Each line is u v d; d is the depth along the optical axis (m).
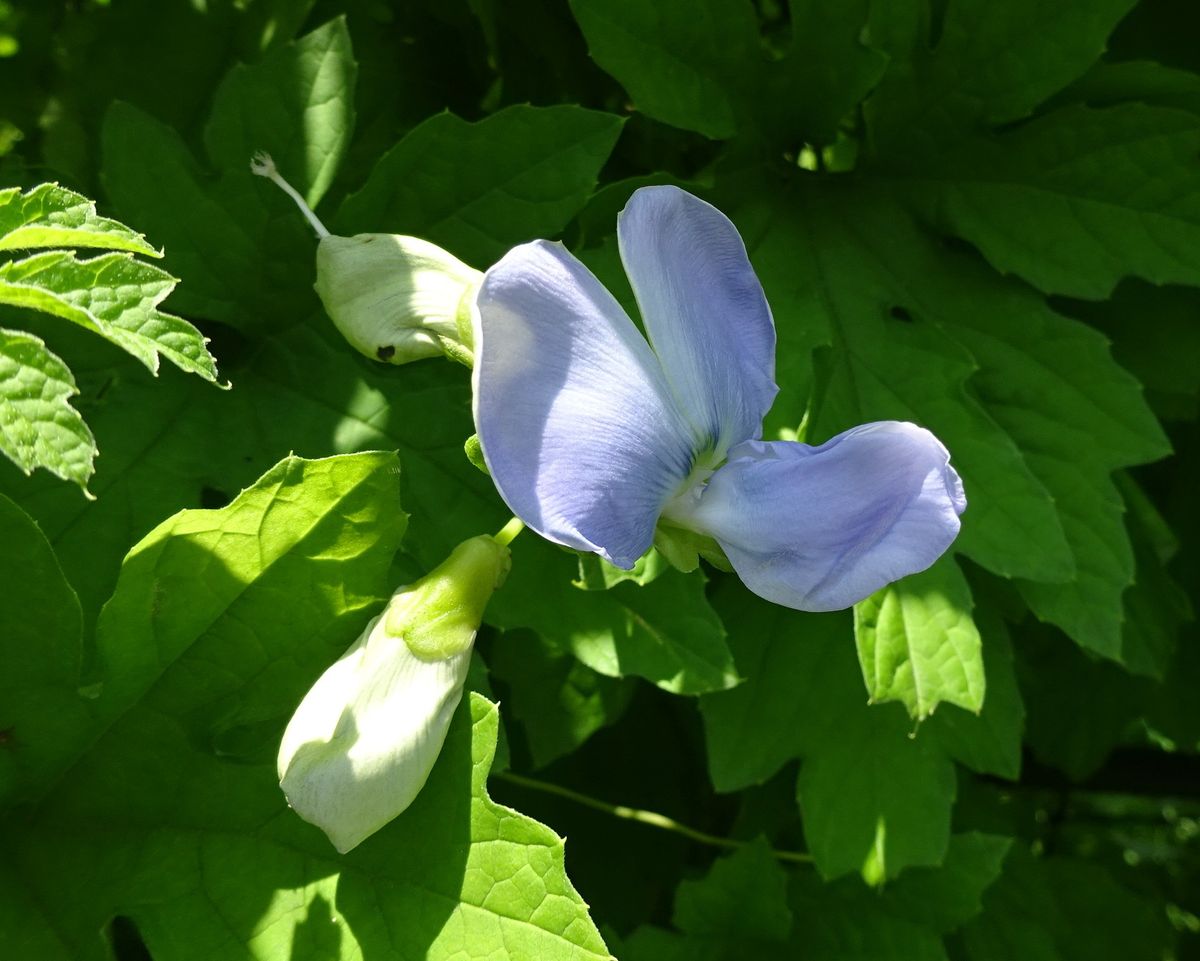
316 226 0.16
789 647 0.20
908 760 0.19
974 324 0.20
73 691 0.15
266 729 0.15
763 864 0.20
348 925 0.15
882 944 0.20
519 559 0.17
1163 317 0.21
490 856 0.15
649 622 0.17
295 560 0.15
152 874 0.15
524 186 0.17
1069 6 0.20
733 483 0.14
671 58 0.19
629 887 0.22
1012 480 0.19
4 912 0.15
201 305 0.18
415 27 0.21
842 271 0.20
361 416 0.18
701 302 0.15
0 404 0.12
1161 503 0.25
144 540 0.14
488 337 0.13
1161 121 0.20
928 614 0.18
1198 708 0.24
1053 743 0.25
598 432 0.14
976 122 0.20
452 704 0.14
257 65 0.17
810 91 0.20
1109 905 0.24
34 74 0.22
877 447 0.14
